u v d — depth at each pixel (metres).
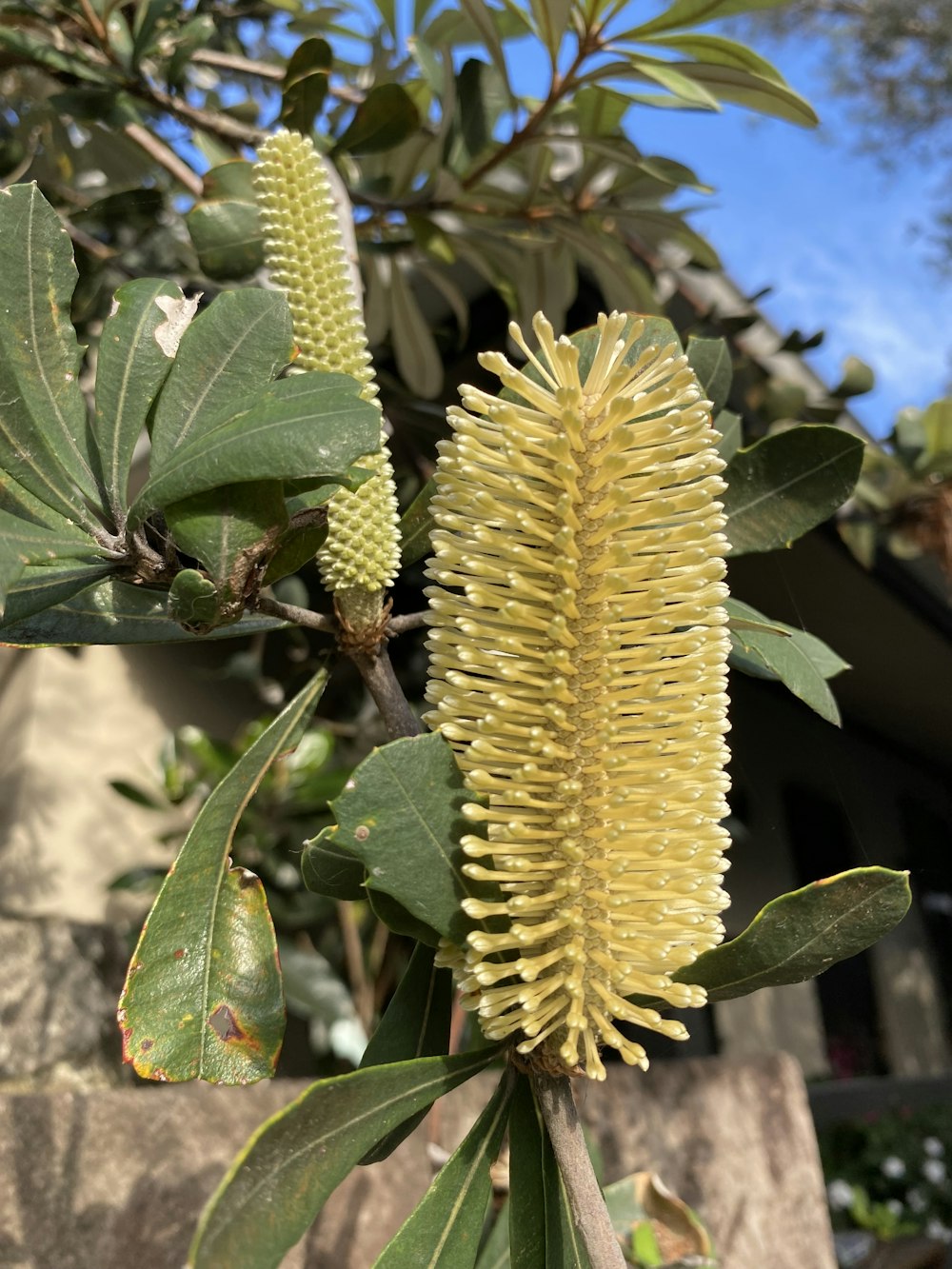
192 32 0.52
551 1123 0.17
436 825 0.18
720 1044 1.71
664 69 0.46
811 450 0.27
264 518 0.18
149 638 0.22
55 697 1.20
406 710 0.21
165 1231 0.52
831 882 0.17
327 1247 0.56
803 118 0.48
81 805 1.17
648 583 0.17
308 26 0.68
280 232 0.22
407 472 0.74
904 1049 2.21
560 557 0.17
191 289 0.61
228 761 0.99
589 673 0.17
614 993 0.17
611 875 0.17
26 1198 0.48
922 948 2.40
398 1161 0.60
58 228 0.20
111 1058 0.84
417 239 0.59
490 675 0.18
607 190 0.60
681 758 0.17
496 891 0.18
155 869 0.99
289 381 0.18
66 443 0.19
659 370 0.18
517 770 0.17
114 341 0.20
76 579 0.18
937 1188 1.74
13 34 0.49
